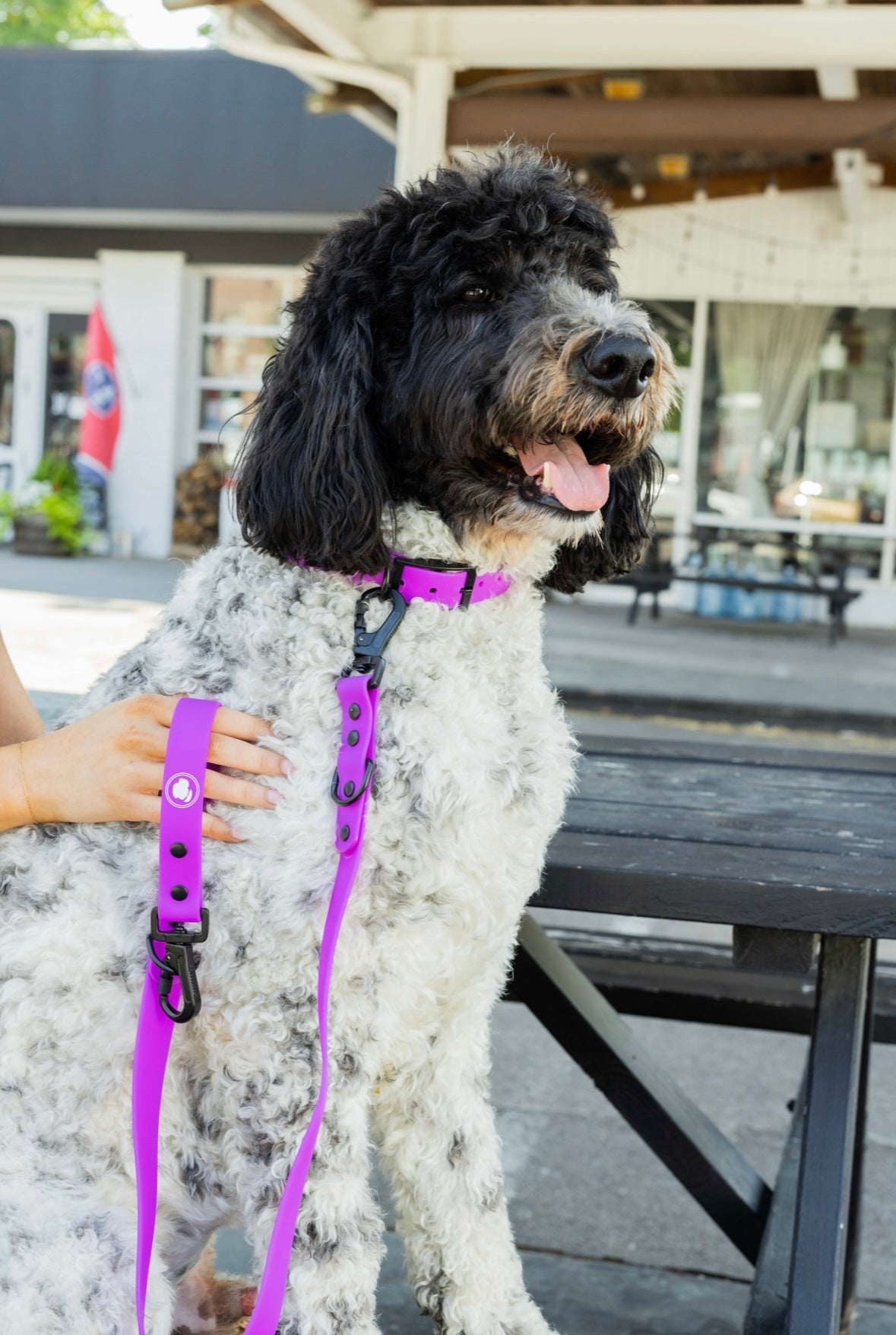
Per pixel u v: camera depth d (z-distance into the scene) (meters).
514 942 1.84
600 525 1.94
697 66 7.44
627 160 11.59
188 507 15.02
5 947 1.59
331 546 1.63
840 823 2.14
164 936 1.50
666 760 2.68
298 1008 1.54
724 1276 2.46
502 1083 3.23
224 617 1.66
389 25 7.53
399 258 1.83
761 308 12.67
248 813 1.55
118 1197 1.61
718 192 12.09
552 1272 2.45
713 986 2.83
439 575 1.67
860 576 12.63
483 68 8.18
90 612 9.59
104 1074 1.60
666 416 1.93
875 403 12.55
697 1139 2.30
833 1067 1.88
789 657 9.77
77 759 1.59
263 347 15.17
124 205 14.33
